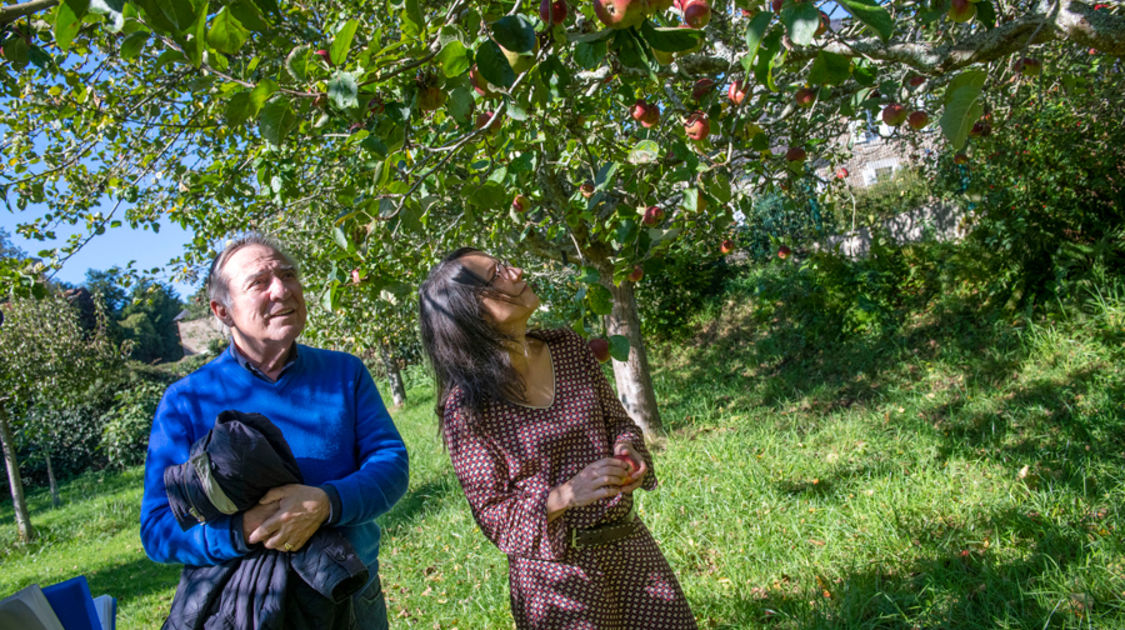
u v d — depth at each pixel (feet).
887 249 31.37
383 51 5.87
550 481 6.33
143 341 125.29
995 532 11.39
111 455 59.00
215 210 19.65
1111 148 23.72
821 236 38.40
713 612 10.91
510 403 6.41
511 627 11.88
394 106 6.67
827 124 13.87
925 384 22.67
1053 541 10.82
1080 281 22.58
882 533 12.09
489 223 16.81
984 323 24.93
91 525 38.78
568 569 6.24
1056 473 13.56
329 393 6.56
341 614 5.74
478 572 14.66
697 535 13.80
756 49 4.20
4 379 36.27
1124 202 23.39
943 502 12.97
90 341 45.88
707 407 27.07
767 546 12.59
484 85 6.09
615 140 12.98
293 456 5.91
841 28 8.57
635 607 6.42
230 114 5.49
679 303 41.96
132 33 4.86
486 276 6.47
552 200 18.80
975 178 28.55
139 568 26.11
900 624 9.73
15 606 4.71
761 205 43.06
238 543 5.31
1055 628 8.96
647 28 4.74
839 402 23.79
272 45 11.68
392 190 7.12
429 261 16.39
